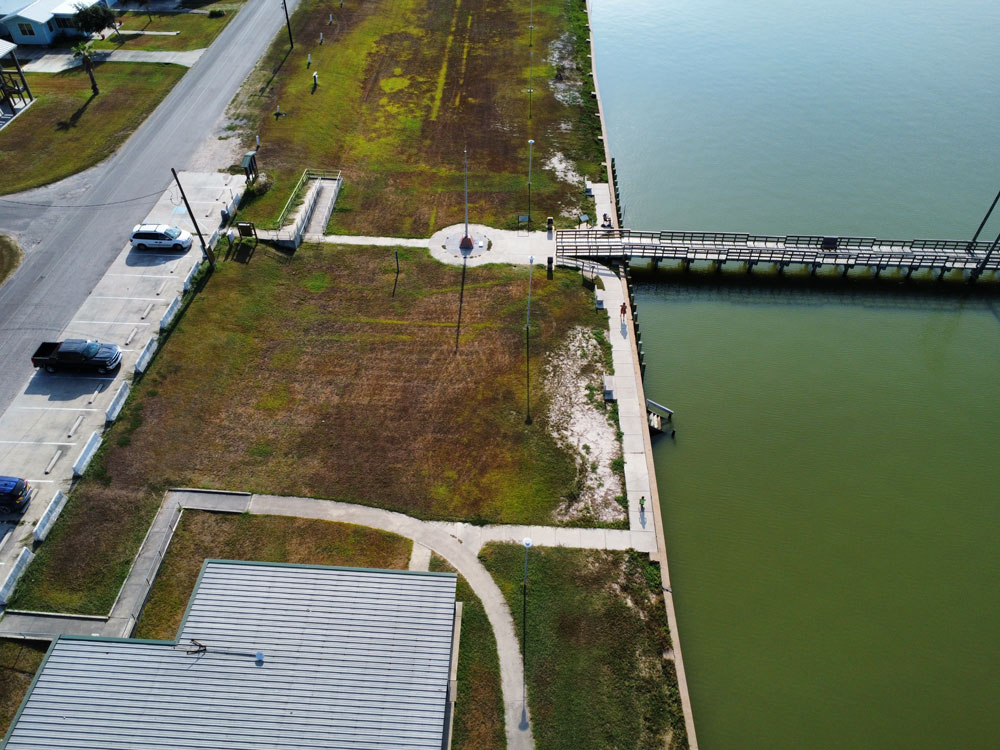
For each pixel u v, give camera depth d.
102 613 34.03
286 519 38.66
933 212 70.56
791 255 61.09
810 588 39.06
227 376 46.44
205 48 85.50
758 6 118.88
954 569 40.25
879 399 50.97
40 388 44.03
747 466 45.59
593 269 57.91
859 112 87.56
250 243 56.31
